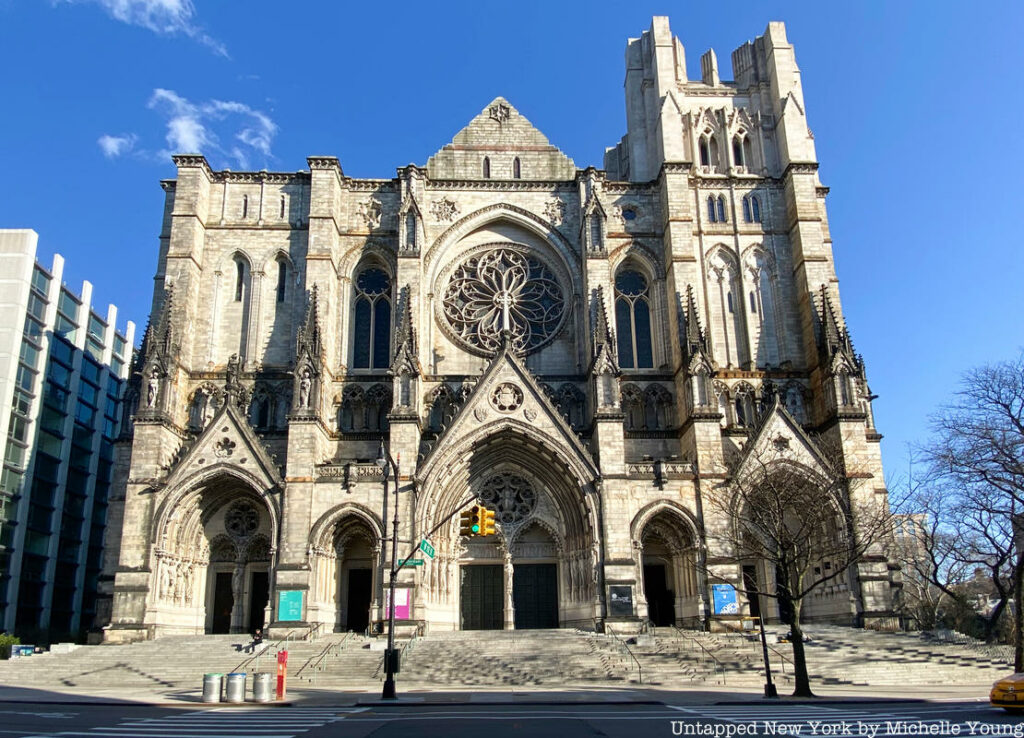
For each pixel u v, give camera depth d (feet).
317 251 214.90
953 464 157.89
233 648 164.76
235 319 219.41
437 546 191.93
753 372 217.77
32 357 298.56
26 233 297.12
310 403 193.26
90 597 331.57
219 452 190.80
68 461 317.01
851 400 200.03
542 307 228.22
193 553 194.59
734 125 250.37
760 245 231.91
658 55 248.11
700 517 189.57
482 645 160.76
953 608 265.95
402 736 67.77
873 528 168.14
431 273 224.94
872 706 99.60
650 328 226.99
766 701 109.09
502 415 194.18
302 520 184.34
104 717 88.84
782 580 146.92
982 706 96.02
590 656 153.38
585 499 188.96
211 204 227.61
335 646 164.25
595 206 219.82
